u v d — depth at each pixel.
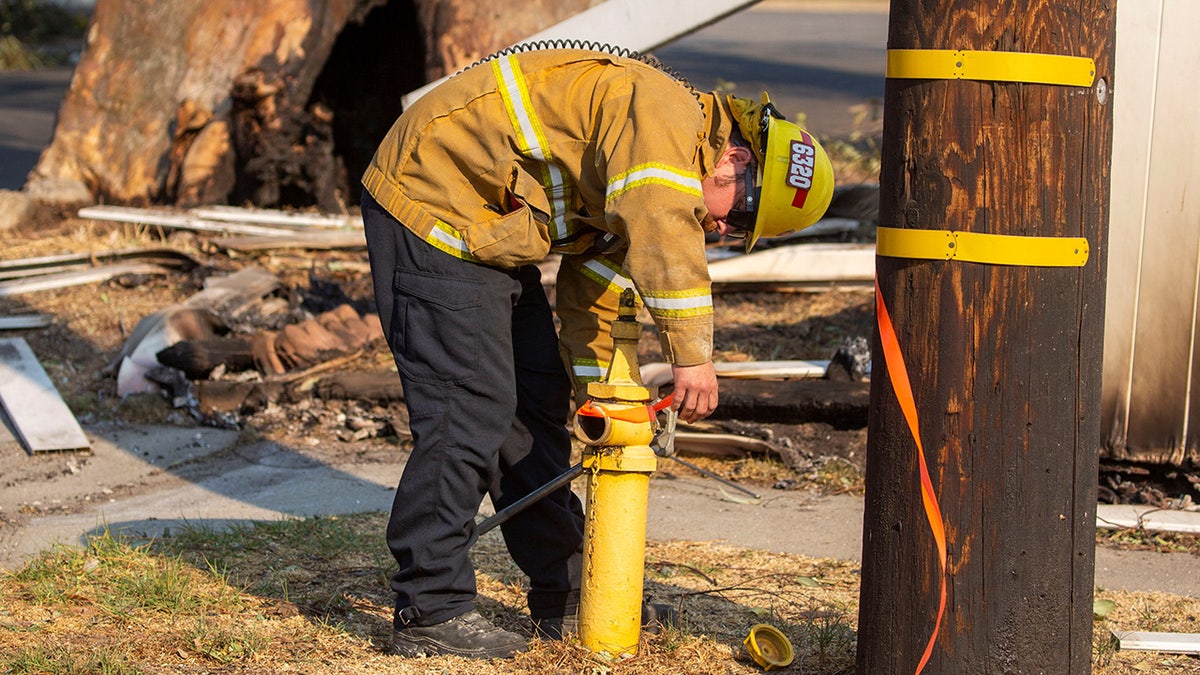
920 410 4.23
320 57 13.81
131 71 14.30
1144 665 5.16
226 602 5.49
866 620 4.51
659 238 4.23
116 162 14.11
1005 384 4.15
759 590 5.90
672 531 6.83
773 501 7.38
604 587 4.78
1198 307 7.00
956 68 4.04
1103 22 4.09
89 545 6.17
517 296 4.86
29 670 4.65
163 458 8.14
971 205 4.09
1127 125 6.96
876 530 4.43
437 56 13.66
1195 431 7.14
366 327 9.70
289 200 14.48
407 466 4.74
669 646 5.03
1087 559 4.35
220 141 13.85
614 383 4.64
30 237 13.03
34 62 37.69
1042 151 4.05
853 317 10.59
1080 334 4.20
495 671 4.76
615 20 9.74
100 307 11.02
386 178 4.68
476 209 4.60
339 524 6.74
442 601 4.84
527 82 4.52
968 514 4.23
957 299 4.14
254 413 8.95
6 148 22.42
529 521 5.07
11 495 7.36
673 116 4.28
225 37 14.07
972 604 4.27
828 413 8.05
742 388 8.27
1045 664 4.30
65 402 9.14
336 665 4.83
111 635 5.09
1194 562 6.48
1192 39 6.77
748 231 4.71
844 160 17.00
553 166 4.55
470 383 4.63
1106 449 7.30
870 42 42.00
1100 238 4.21
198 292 10.99
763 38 43.34
